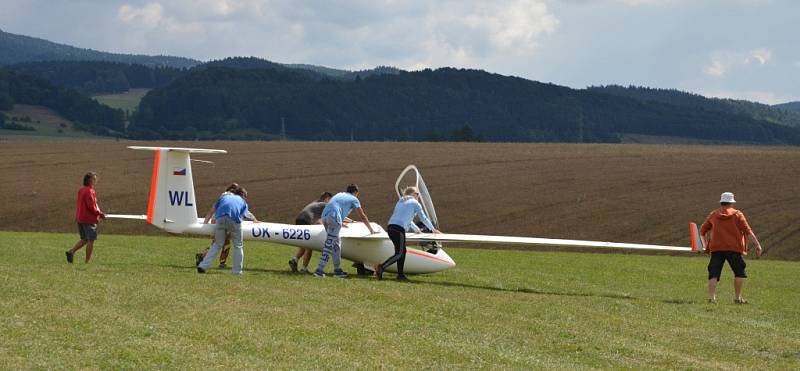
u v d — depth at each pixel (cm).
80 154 5438
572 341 1014
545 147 6550
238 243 1439
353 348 903
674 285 1767
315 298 1180
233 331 937
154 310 1019
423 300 1223
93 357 805
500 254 2505
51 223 3319
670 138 16575
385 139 16338
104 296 1077
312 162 5347
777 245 3275
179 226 1517
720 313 1310
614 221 3716
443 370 843
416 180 1775
